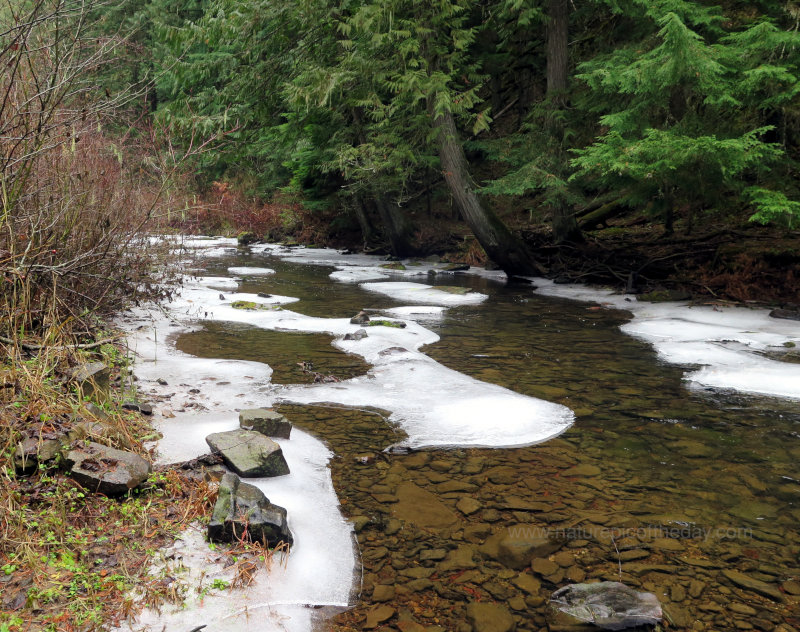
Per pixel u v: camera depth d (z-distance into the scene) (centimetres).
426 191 1978
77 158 586
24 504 301
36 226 489
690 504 376
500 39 1781
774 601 280
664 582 294
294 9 1403
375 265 1730
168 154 742
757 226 1383
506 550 321
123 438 390
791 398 576
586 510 367
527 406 551
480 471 420
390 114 1262
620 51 1103
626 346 781
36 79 436
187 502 341
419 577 296
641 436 486
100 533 302
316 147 1834
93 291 671
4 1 419
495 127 2102
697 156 909
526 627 259
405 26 1191
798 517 361
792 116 1202
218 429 459
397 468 423
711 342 787
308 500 371
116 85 552
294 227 2478
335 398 566
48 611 244
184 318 911
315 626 257
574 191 1373
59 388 401
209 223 2592
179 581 274
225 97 1494
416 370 660
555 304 1094
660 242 1370
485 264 1616
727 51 941
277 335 823
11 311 444
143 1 2433
